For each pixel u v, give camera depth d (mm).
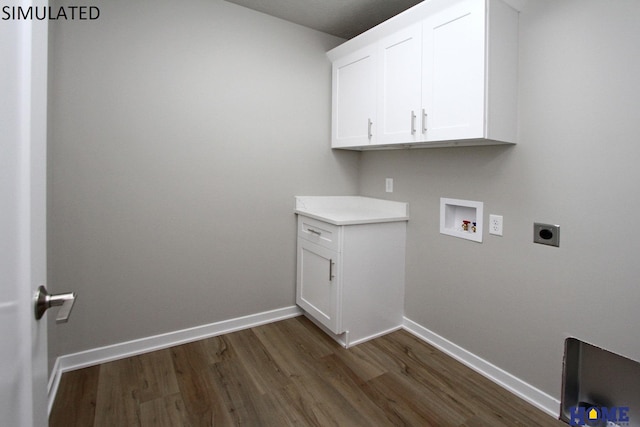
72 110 1793
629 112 1314
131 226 1997
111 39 1865
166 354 2070
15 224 531
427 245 2258
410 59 1908
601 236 1416
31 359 584
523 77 1666
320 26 2518
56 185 1783
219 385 1787
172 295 2156
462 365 2006
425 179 2256
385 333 2375
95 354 1948
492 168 1835
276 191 2486
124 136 1937
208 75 2162
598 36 1389
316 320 2502
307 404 1657
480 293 1929
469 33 1592
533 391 1679
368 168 2758
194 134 2143
